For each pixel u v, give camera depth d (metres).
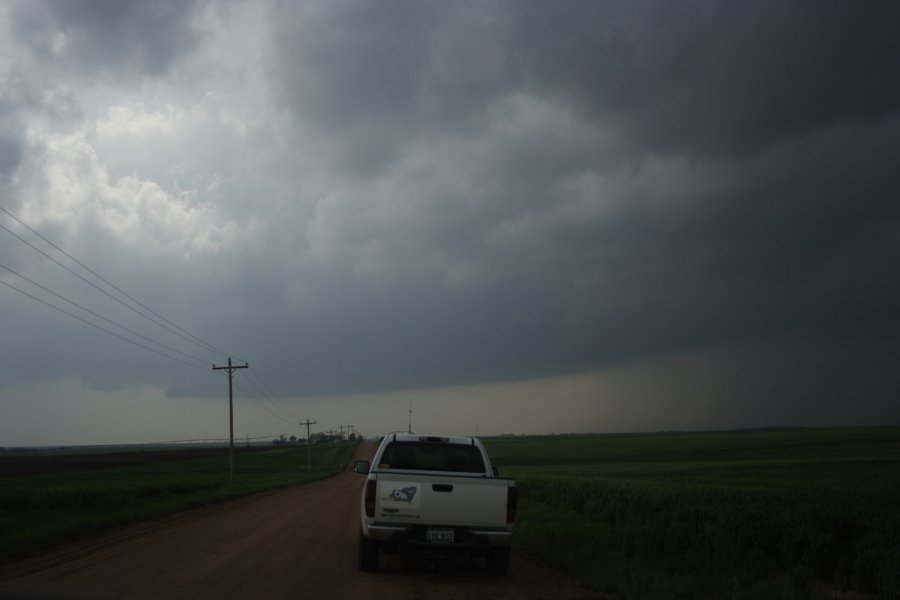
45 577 10.74
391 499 10.93
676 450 122.50
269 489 45.97
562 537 16.86
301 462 123.25
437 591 10.12
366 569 11.73
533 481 36.31
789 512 14.07
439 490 11.00
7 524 17.30
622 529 17.44
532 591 10.27
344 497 35.69
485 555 11.84
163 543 15.44
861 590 10.28
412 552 11.18
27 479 60.47
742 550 12.40
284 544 15.31
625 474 53.91
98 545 15.14
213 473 81.56
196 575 11.00
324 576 11.18
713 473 53.91
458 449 12.97
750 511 14.67
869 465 62.44
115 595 9.29
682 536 13.81
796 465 64.19
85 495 26.22
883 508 18.59
